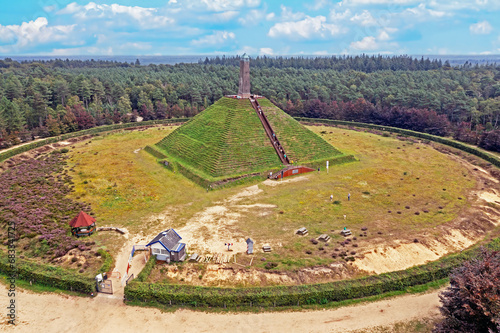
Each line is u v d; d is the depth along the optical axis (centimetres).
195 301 4734
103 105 18500
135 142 13275
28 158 11350
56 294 4972
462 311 3891
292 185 9050
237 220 7075
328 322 4525
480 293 3731
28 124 14788
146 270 5322
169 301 4762
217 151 10138
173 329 4381
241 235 6450
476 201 8019
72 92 17688
